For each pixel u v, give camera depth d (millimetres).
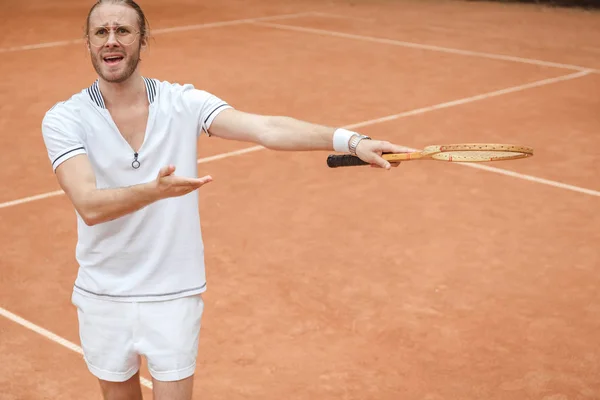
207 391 6621
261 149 12734
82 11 26375
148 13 25547
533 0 27000
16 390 6691
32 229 9883
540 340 7336
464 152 4605
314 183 11234
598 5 26125
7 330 7609
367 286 8344
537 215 10156
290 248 9227
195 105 4828
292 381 6754
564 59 19047
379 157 4648
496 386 6656
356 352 7176
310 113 14695
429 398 6500
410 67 18281
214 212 10250
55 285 8492
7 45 20938
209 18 24781
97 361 4906
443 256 9000
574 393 6559
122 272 4777
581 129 13719
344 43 20984
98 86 4707
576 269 8703
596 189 11078
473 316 7754
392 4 27203
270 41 21250
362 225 9836
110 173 4707
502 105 15180
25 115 14672
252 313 7840
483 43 20906
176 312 4777
